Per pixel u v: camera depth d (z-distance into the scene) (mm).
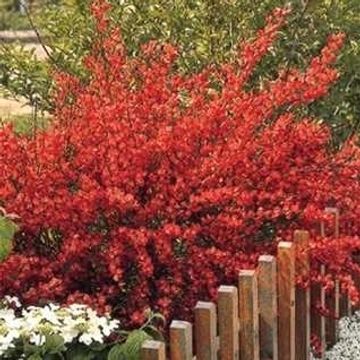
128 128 6102
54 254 6328
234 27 8414
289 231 6344
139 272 6141
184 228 6176
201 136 6172
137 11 8539
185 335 5234
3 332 5473
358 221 6645
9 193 6105
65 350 5520
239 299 5676
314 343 6480
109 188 5949
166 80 6609
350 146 6562
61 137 6152
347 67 8391
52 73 7590
